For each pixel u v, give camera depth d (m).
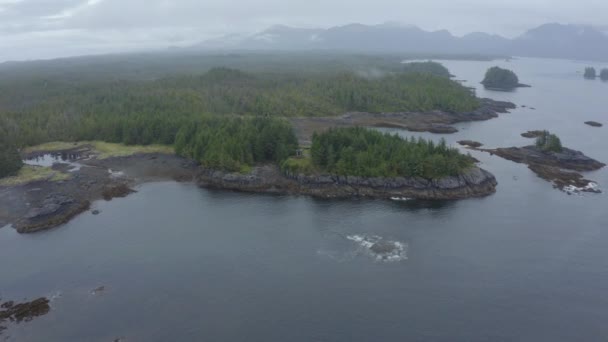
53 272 98.94
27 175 164.62
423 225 122.25
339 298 89.06
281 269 99.81
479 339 77.56
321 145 158.00
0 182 157.38
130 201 143.25
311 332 79.25
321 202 140.62
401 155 150.62
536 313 84.56
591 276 97.06
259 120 194.50
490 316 83.62
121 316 83.69
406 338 77.81
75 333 79.06
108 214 132.12
